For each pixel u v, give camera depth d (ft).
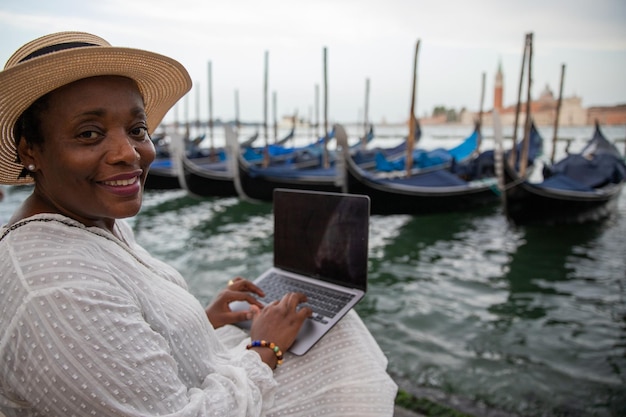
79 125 3.28
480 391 12.58
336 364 5.23
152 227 37.24
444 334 16.76
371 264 26.84
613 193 38.19
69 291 2.95
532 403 11.96
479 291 21.91
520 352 15.19
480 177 47.62
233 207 46.42
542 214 35.12
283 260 7.17
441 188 40.09
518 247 30.53
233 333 5.89
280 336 4.93
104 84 3.37
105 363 2.93
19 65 2.96
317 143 77.87
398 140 296.51
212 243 31.65
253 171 45.60
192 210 44.93
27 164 3.54
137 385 3.03
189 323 4.00
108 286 3.19
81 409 2.89
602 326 17.56
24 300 2.92
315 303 6.03
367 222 6.13
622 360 14.58
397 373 13.66
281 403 4.87
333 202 6.51
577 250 29.48
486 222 38.55
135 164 3.47
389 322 17.97
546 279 23.67
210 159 69.72
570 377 13.42
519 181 33.45
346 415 4.99
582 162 41.45
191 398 3.51
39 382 2.86
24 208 3.61
